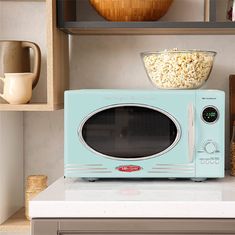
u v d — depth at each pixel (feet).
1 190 6.16
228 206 4.76
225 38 6.80
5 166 6.31
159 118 5.67
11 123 6.52
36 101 6.89
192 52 5.82
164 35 6.81
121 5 5.98
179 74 5.85
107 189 5.40
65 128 5.67
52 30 5.90
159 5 6.09
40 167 6.99
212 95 5.60
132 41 6.83
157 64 5.91
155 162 5.67
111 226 4.81
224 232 4.77
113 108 5.67
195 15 6.75
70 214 4.82
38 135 6.97
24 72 6.36
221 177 5.72
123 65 6.85
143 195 5.08
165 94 5.63
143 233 4.81
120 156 5.69
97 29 6.19
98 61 6.86
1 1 6.82
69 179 5.98
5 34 6.86
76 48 6.86
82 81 6.88
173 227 4.78
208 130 5.62
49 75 5.92
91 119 5.68
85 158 5.69
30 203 4.82
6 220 6.31
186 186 5.57
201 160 5.65
